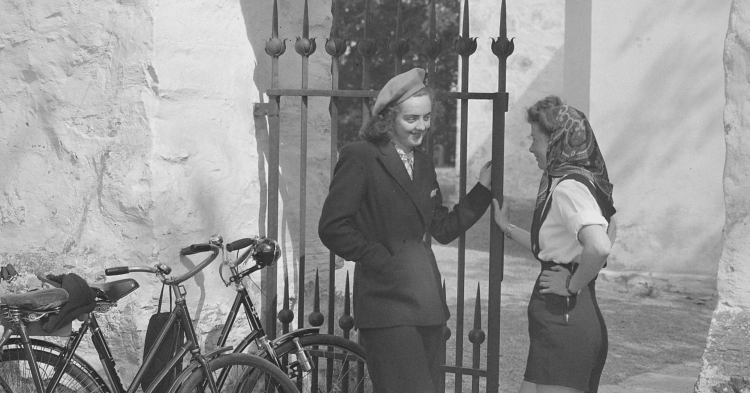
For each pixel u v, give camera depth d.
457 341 4.03
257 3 4.27
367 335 3.46
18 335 3.33
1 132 4.12
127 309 3.80
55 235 4.00
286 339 3.90
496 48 3.84
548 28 13.03
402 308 3.39
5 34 4.08
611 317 7.37
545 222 3.37
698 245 8.28
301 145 4.08
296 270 4.56
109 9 3.85
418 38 3.93
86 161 3.93
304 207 4.09
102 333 3.76
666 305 7.88
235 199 4.10
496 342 3.93
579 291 3.30
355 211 3.38
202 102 3.94
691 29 8.19
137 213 3.76
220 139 4.02
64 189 3.99
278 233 4.39
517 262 10.07
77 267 3.88
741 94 3.45
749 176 3.42
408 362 3.39
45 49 4.00
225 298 4.10
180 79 3.84
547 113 3.39
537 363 3.33
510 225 3.81
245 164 4.16
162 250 3.78
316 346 4.05
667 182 8.38
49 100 4.01
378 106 3.40
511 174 13.52
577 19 9.31
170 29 3.81
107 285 3.44
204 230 3.96
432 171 3.60
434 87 3.93
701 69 8.16
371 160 3.40
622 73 8.49
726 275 3.48
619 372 5.73
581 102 9.01
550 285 3.32
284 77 4.45
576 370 3.27
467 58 3.89
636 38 8.41
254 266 3.84
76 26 3.93
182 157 3.85
